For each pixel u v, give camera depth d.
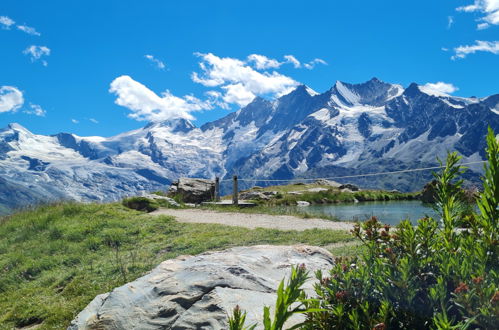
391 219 18.56
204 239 14.14
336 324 2.59
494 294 2.17
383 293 2.67
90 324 5.05
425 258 2.91
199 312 4.64
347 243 12.02
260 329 4.02
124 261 12.27
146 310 5.02
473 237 2.96
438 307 2.53
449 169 3.32
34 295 10.50
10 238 17.59
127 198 25.53
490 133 2.66
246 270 5.63
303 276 1.48
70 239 15.90
